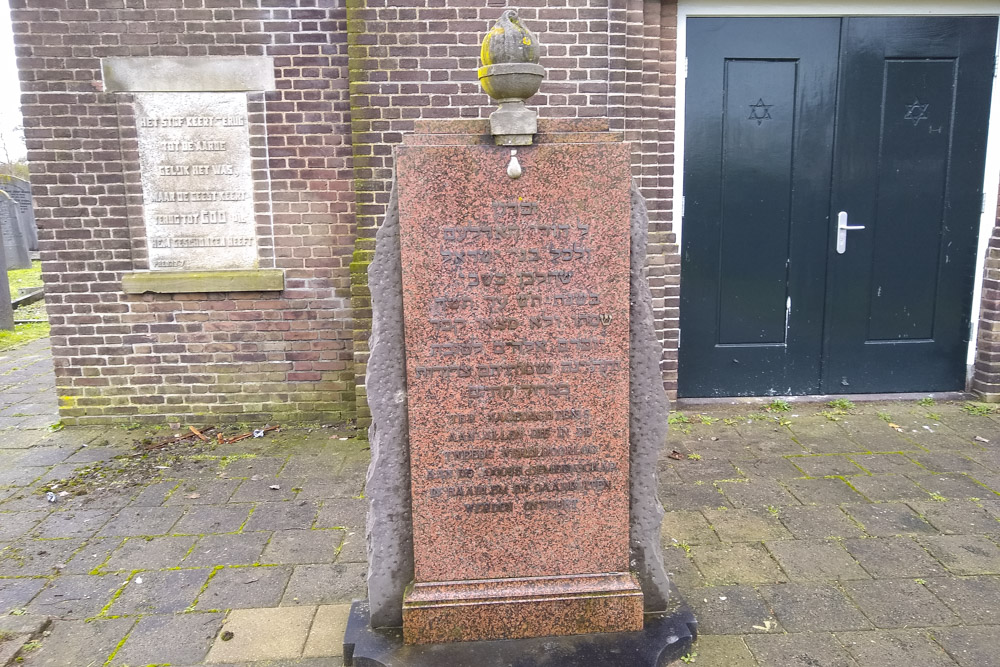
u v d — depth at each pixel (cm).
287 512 377
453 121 238
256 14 464
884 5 487
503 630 257
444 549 255
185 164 480
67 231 485
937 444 453
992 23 497
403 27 440
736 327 525
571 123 240
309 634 275
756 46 491
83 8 461
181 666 258
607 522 257
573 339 245
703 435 475
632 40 463
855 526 350
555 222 238
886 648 260
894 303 528
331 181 485
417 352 243
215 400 509
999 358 521
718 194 507
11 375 686
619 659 246
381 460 254
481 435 249
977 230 521
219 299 498
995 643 261
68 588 308
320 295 499
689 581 306
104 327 498
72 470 435
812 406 523
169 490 405
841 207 513
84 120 472
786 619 279
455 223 237
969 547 328
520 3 444
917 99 504
